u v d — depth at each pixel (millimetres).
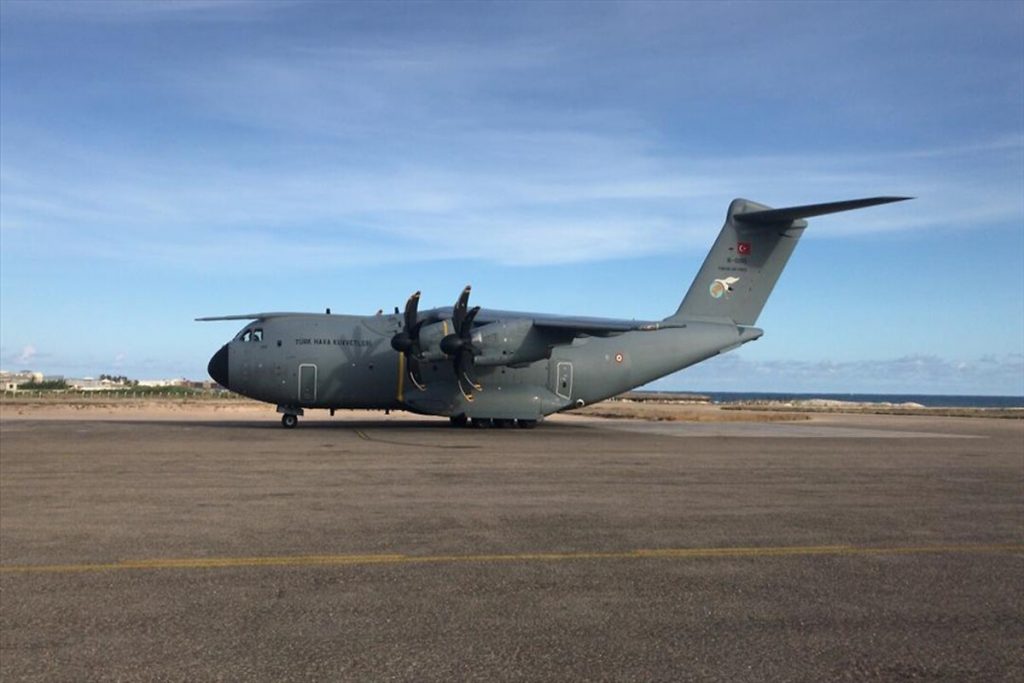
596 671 5020
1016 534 9281
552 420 37688
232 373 26828
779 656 5312
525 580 7031
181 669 4945
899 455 18828
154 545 8156
